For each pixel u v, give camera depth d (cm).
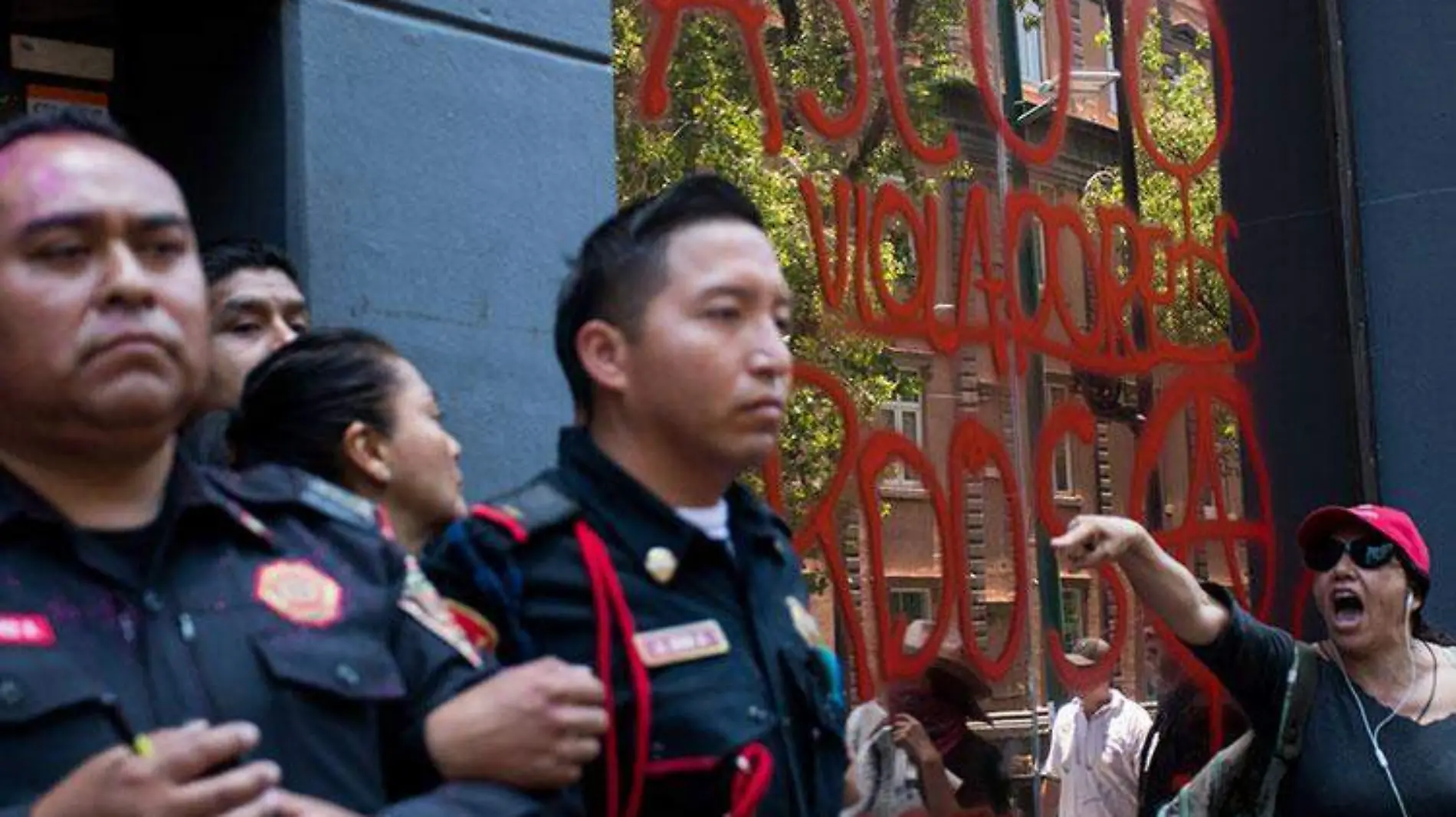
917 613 479
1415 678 385
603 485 213
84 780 140
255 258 284
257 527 173
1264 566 614
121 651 159
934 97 512
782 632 220
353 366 239
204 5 337
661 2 438
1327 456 621
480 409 352
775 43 467
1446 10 618
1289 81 640
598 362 217
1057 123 556
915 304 496
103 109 346
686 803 202
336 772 165
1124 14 590
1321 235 628
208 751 142
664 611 208
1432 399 611
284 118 327
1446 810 371
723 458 212
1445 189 614
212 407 276
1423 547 393
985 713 490
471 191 356
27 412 162
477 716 176
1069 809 511
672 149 435
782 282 220
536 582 205
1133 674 543
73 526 161
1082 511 543
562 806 187
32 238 161
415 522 241
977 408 510
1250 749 389
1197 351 599
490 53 364
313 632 169
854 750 452
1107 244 570
